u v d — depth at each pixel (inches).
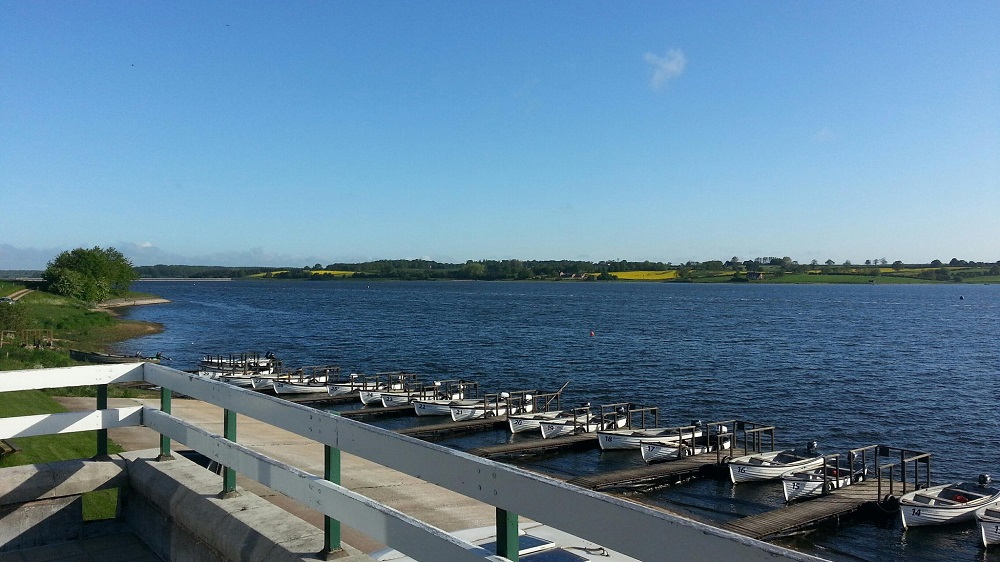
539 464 1025.5
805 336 2967.5
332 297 7042.3
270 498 490.6
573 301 6077.8
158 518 211.8
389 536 128.6
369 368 2016.5
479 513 548.1
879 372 1955.0
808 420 1341.0
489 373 1927.9
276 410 170.4
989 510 773.9
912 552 701.9
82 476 225.1
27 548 216.5
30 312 2466.8
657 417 1315.2
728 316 4160.9
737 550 77.4
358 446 142.0
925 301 6368.1
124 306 5142.7
